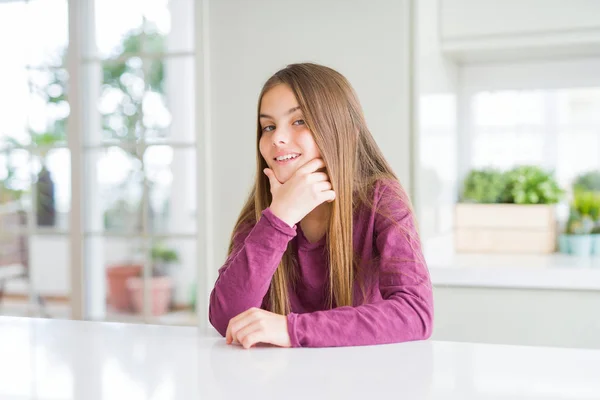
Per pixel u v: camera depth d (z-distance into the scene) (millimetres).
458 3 2246
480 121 2666
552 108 2572
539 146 2602
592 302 1913
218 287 1107
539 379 704
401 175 2051
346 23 2104
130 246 5031
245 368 769
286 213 1086
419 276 1089
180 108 4973
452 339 2045
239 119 2225
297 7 2154
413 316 997
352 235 1186
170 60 4914
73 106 2779
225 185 2246
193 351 877
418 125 2035
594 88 2508
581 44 2189
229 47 2229
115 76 5109
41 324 1101
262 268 1079
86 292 2820
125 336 986
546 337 1959
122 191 5039
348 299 1166
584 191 2525
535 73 2574
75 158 2787
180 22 4906
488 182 2582
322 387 676
